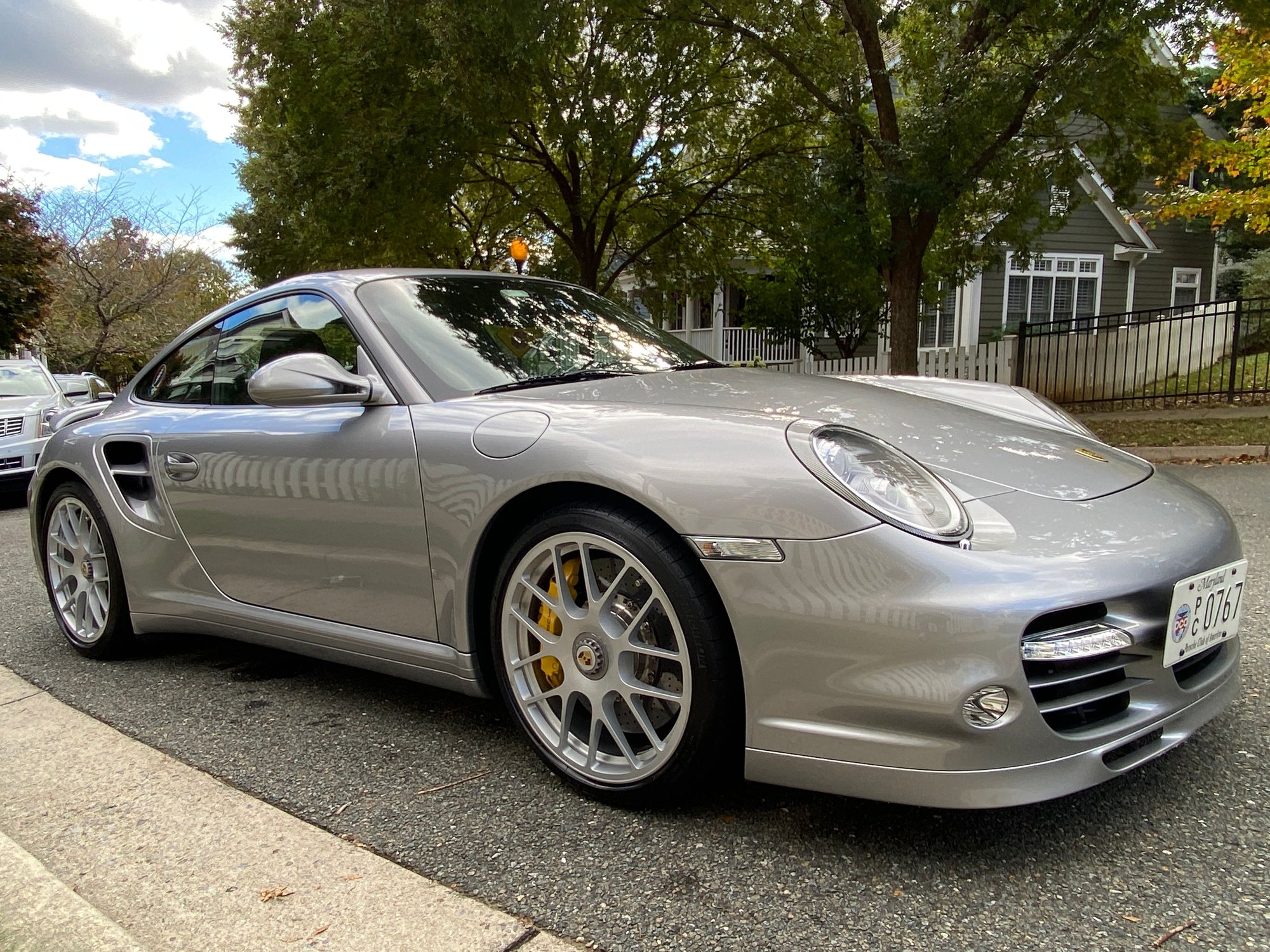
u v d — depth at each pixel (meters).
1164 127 9.38
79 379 11.20
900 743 1.55
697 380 2.39
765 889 1.60
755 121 11.69
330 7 9.81
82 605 3.22
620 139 10.84
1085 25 7.47
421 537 2.13
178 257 25.30
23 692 2.86
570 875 1.67
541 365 2.47
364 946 1.48
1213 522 1.90
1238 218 17.62
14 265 17.47
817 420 1.84
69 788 2.13
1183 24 7.80
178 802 2.04
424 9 9.00
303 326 2.59
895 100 12.37
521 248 7.39
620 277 19.97
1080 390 11.14
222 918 1.58
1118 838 1.72
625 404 2.01
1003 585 1.53
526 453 1.94
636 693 1.86
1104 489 1.91
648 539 1.78
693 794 1.87
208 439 2.67
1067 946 1.41
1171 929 1.44
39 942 1.51
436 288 2.66
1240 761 2.02
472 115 9.75
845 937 1.46
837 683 1.60
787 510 1.65
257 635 2.66
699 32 9.93
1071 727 1.60
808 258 12.17
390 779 2.12
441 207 11.59
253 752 2.31
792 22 9.64
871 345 16.78
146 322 25.20
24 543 5.80
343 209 10.48
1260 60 9.73
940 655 1.52
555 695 2.02
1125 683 1.65
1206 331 12.84
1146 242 17.42
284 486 2.43
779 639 1.64
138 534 2.93
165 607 2.90
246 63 10.56
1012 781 1.52
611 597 1.89
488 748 2.28
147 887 1.68
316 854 1.79
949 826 1.79
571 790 2.02
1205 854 1.66
